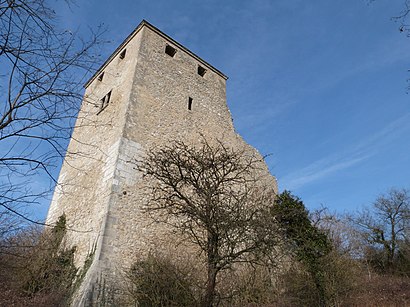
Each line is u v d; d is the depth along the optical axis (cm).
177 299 910
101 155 1341
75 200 1372
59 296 1009
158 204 1201
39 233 1255
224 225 805
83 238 1151
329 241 1470
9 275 965
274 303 1152
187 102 1609
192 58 1805
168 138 1409
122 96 1445
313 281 1253
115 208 1111
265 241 840
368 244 2356
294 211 1410
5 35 444
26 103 471
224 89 1903
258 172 1770
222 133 1694
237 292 1041
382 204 2542
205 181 876
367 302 1278
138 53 1526
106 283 973
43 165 482
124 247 1066
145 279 992
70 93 495
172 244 1171
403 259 2161
